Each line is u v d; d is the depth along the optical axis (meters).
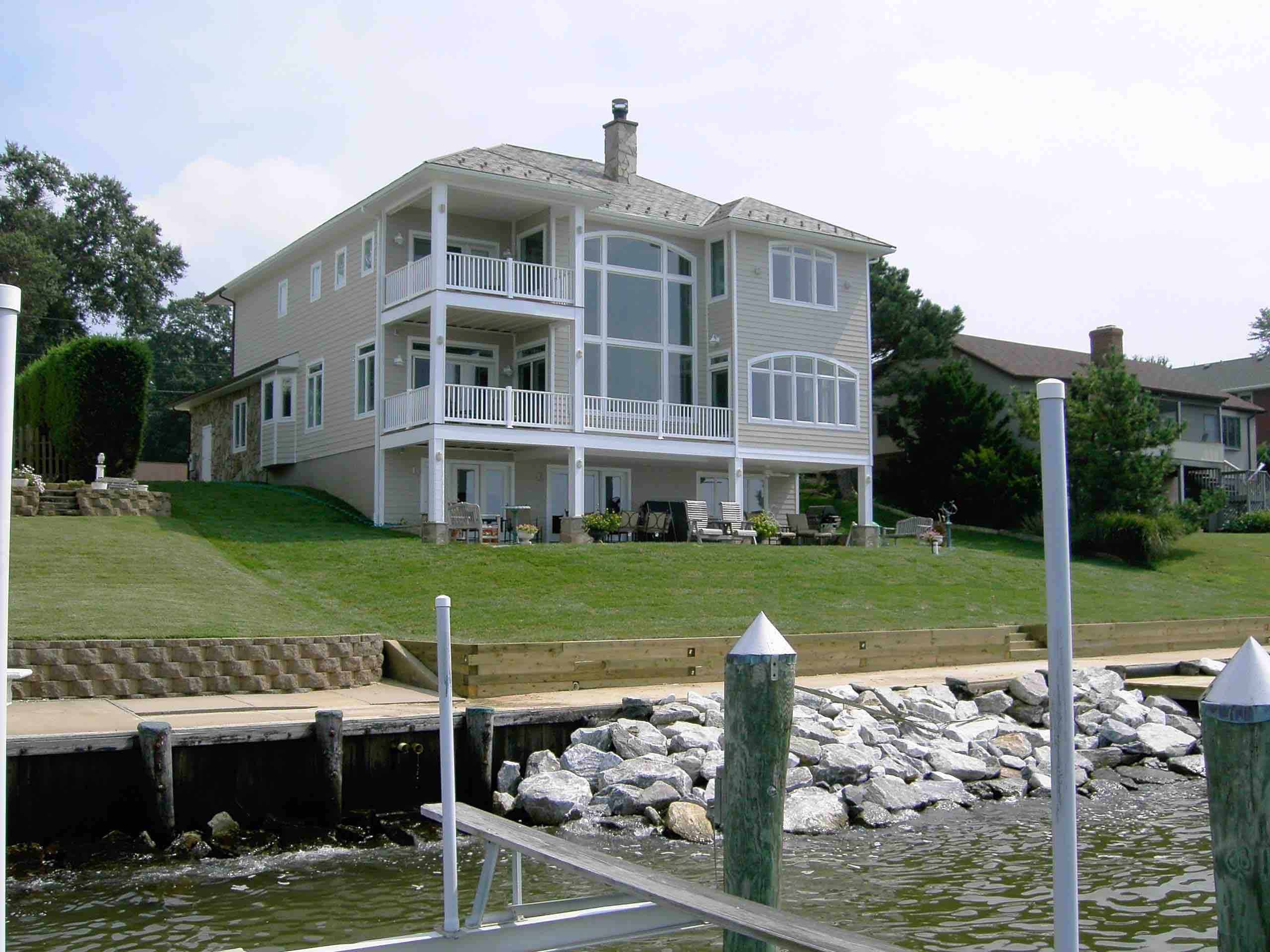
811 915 9.68
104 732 11.55
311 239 33.31
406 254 30.48
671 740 14.66
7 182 58.41
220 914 9.47
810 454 34.28
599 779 13.69
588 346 31.56
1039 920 9.52
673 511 33.28
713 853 11.69
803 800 13.27
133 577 20.14
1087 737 17.38
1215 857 4.51
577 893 10.12
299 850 11.66
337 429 32.03
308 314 34.38
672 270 33.50
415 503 29.95
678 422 31.78
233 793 12.18
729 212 33.50
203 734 11.95
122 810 11.52
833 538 33.16
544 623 19.84
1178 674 21.64
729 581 24.86
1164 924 9.42
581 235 30.16
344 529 27.41
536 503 31.66
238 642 16.20
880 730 16.12
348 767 12.91
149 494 26.16
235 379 37.88
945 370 42.59
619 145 35.34
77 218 59.38
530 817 13.09
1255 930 4.37
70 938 8.85
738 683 5.79
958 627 22.67
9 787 10.95
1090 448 36.69
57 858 10.96
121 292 59.72
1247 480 51.06
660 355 32.97
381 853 11.61
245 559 23.20
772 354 33.75
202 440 41.72
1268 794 4.36
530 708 14.81
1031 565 31.23
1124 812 13.96
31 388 29.94
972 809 14.12
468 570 23.69
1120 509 36.34
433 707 14.90
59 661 14.97
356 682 17.20
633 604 21.97
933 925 9.39
